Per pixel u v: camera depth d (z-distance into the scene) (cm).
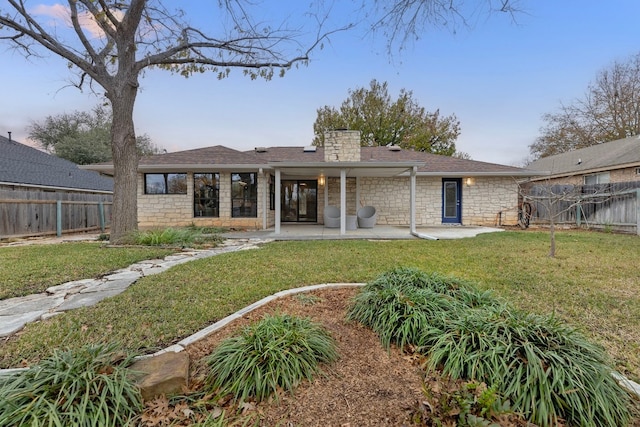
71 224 1142
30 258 592
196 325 294
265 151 1470
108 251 673
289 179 1434
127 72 780
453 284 337
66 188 1249
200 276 462
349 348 252
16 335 272
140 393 184
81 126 2805
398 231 1082
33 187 1105
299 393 195
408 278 339
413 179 973
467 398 170
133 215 804
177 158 1162
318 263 550
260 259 582
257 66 870
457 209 1362
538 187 1326
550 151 2219
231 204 1187
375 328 273
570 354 198
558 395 177
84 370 185
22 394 166
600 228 1111
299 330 239
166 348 250
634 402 190
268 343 216
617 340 269
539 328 217
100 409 165
